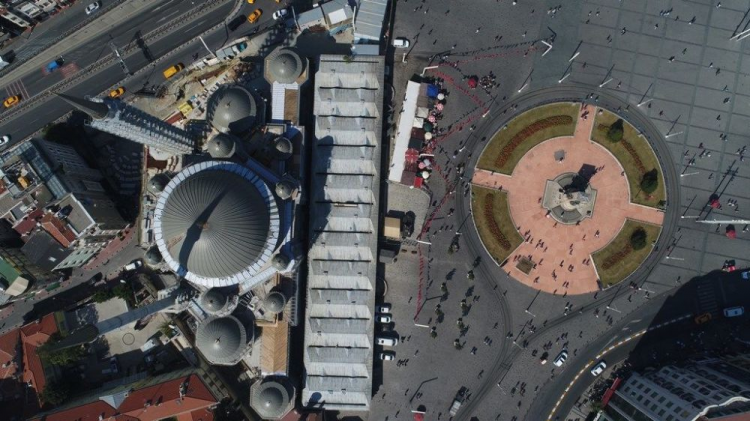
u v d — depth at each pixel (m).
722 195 88.69
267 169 76.31
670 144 89.12
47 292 90.25
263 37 91.38
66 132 88.56
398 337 89.19
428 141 90.00
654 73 89.88
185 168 71.50
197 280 70.50
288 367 82.62
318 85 86.19
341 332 84.25
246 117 81.12
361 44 88.38
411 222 89.50
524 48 90.88
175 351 89.38
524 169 89.56
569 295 89.06
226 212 65.06
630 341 88.31
